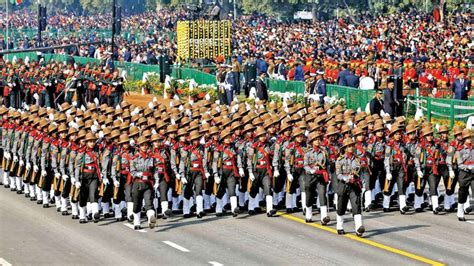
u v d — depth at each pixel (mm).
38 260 40875
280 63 87500
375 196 50906
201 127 51125
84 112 57062
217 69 85875
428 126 49312
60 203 50906
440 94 76688
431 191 49375
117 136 48188
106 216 49188
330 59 92625
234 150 49031
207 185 49719
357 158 44406
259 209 50312
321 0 175000
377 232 45312
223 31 97750
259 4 186625
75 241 44281
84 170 48031
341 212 44719
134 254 41812
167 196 48250
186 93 84625
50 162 51594
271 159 49156
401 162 49094
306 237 44438
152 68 93188
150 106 57125
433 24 122500
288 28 135625
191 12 100938
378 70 80938
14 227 47156
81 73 78438
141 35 148625
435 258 40688
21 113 55875
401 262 40094
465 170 47438
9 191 56500
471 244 43000
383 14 157000
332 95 72125
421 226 46469
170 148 48812
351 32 122000
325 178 46562
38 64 84812
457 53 92375
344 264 39812
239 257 41125
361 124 50094
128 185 47219
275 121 49875
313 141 46656
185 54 97000
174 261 40625
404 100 68875
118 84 77375
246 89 79750
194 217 49219
